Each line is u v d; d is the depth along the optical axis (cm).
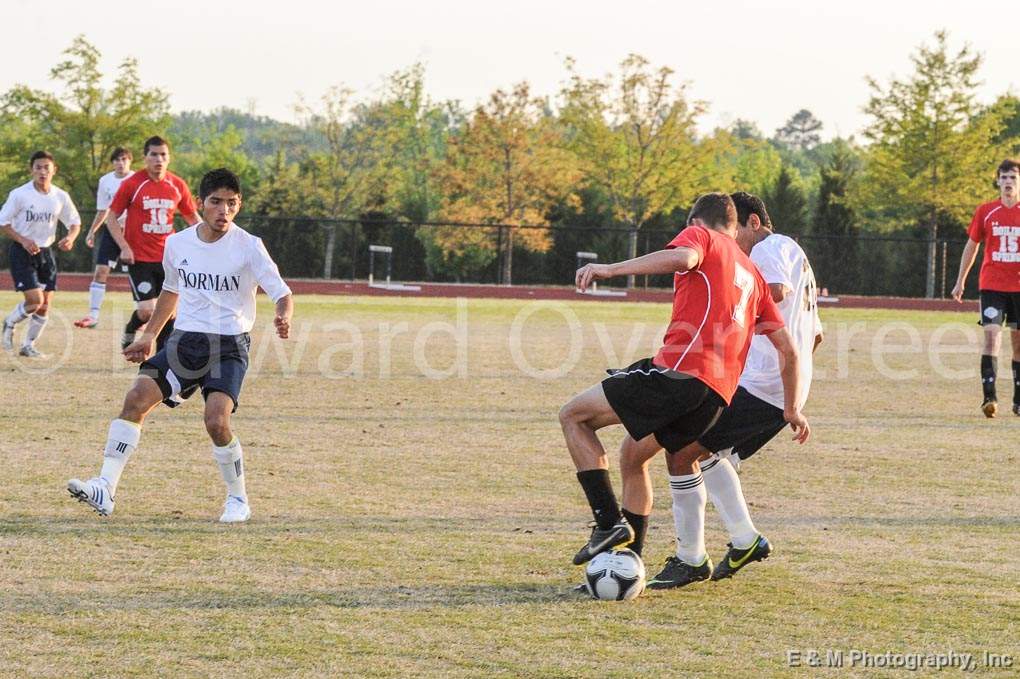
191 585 1092
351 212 10925
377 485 1597
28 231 3030
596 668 891
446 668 884
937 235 10481
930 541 1334
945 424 2347
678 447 1104
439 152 15325
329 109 10838
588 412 1120
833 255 8900
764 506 1520
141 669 867
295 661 891
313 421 2172
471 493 1556
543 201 10181
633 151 10356
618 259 9438
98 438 1886
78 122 10481
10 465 1647
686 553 1143
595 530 1110
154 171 2748
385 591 1089
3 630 950
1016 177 2412
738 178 14425
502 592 1098
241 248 1384
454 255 9881
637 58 10175
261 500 1479
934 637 985
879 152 10112
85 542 1241
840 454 1945
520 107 10094
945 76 9762
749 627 1008
